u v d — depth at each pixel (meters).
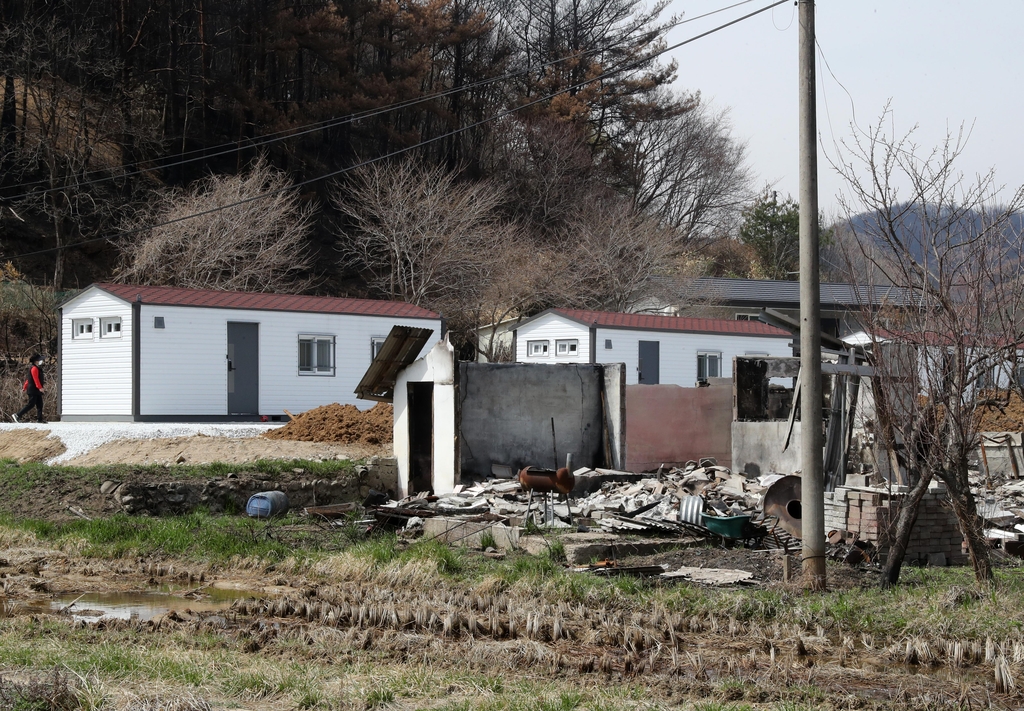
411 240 53.31
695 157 75.56
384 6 62.31
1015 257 11.45
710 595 12.07
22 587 13.70
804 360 12.74
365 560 14.52
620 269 56.16
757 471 22.66
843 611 11.12
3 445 27.31
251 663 9.38
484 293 53.16
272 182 51.66
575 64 66.31
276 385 33.28
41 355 38.97
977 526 12.30
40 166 53.19
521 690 8.57
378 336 35.69
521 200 62.81
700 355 38.59
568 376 24.02
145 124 58.03
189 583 14.07
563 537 15.67
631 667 9.38
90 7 55.84
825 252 37.03
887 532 12.95
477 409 22.91
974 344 11.46
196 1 57.25
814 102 12.69
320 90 61.78
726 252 82.44
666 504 18.50
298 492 21.55
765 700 8.55
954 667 9.54
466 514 18.25
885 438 12.90
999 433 24.58
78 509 19.48
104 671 8.80
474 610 11.92
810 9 12.69
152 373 30.84
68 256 51.66
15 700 7.73
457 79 67.81
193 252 44.22
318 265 59.47
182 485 20.33
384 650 9.98
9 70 49.66
